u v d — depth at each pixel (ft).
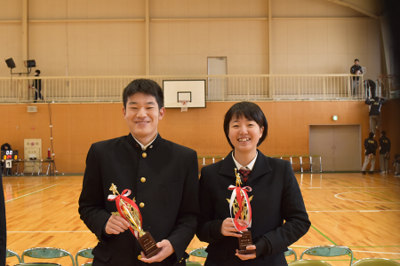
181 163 5.41
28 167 41.88
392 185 30.19
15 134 42.04
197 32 45.55
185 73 45.32
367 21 45.24
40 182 34.63
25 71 44.88
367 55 45.19
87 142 42.06
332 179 35.24
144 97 5.25
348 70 45.21
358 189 28.45
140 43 45.44
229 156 5.80
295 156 41.63
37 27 45.42
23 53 44.62
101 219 4.94
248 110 5.47
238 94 44.60
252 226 5.32
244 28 45.55
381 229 16.05
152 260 4.56
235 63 45.39
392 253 12.61
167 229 5.10
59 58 45.24
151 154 5.42
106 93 44.47
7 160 40.22
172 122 42.22
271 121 42.14
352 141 42.75
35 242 14.49
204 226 5.41
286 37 45.50
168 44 45.42
